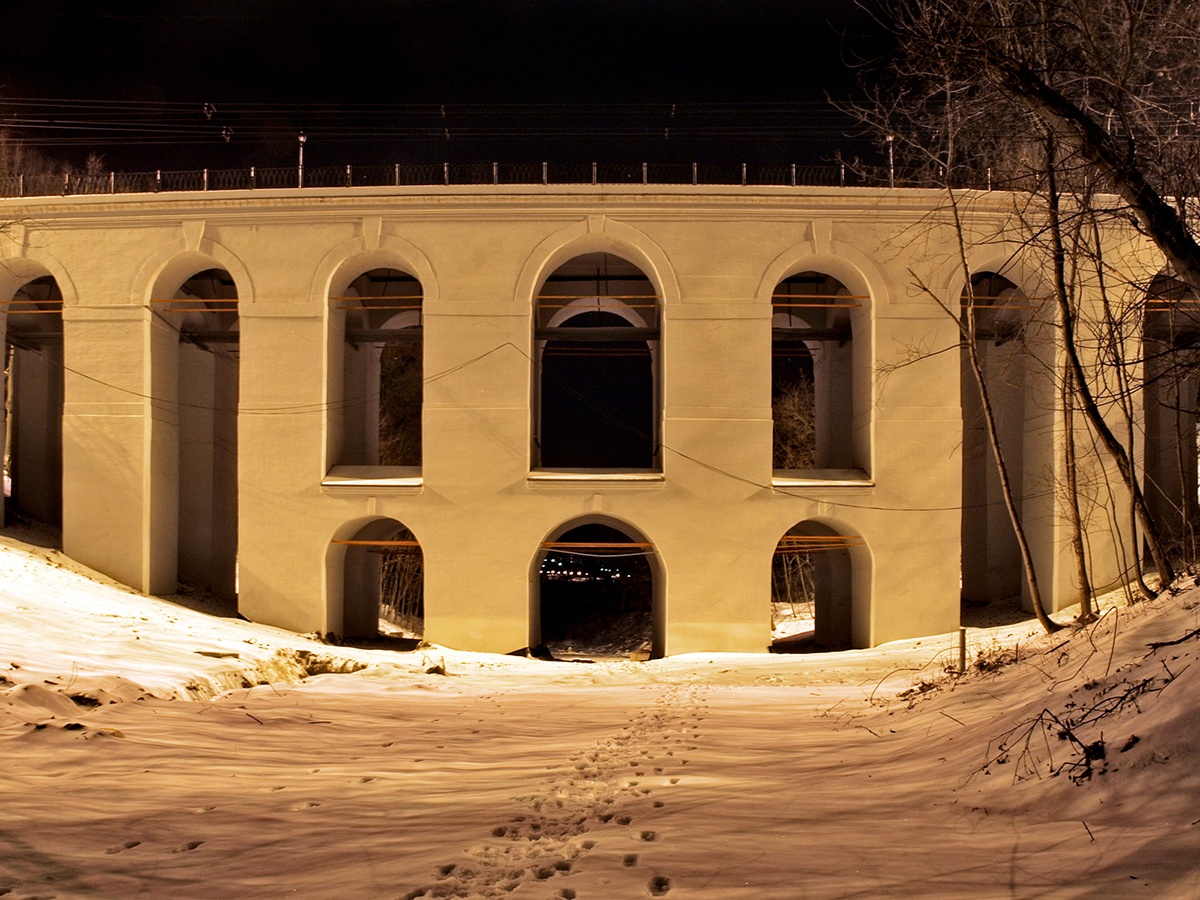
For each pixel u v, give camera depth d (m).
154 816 6.56
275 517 30.69
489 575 30.31
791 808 6.75
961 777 7.12
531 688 19.70
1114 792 5.70
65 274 31.41
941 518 30.45
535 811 6.92
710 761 9.10
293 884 5.18
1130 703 6.74
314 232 30.98
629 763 9.06
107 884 5.14
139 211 31.23
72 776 7.62
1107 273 28.31
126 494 30.98
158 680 14.51
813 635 39.50
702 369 30.55
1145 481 30.70
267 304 30.95
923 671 20.67
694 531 30.39
